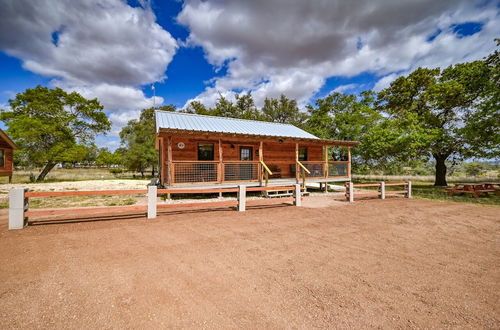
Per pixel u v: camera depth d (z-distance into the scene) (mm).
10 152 18156
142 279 3010
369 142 17422
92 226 5520
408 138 14680
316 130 24109
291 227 5766
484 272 3428
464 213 7957
